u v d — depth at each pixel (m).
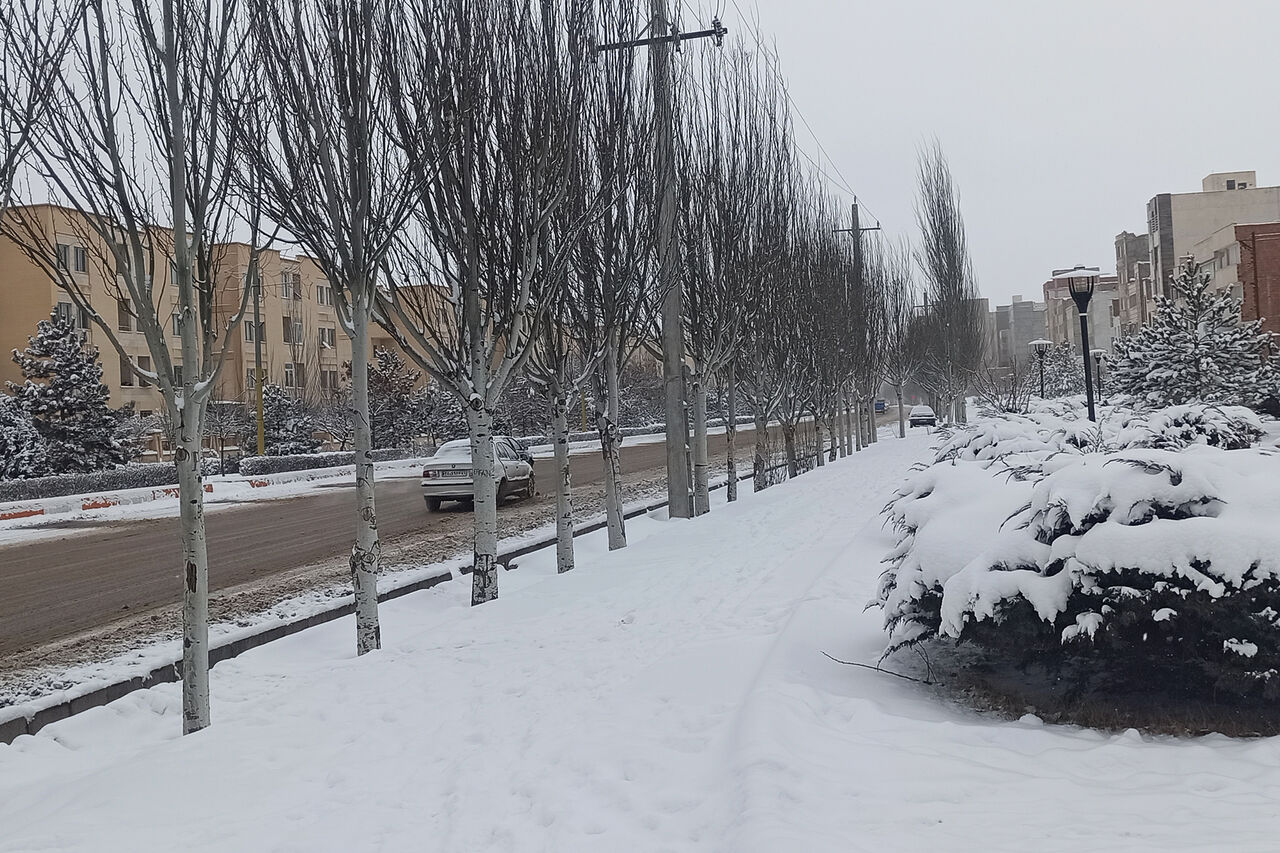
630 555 12.07
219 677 8.31
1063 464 6.05
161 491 26.56
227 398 45.50
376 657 7.57
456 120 9.42
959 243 44.41
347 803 4.64
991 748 4.60
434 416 45.72
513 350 10.66
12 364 44.75
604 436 14.16
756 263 19.91
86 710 7.45
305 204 8.64
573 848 3.82
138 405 48.22
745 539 12.73
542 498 23.84
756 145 19.89
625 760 4.77
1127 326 73.25
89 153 6.24
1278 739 4.52
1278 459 5.32
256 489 28.81
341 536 17.06
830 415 33.66
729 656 6.52
